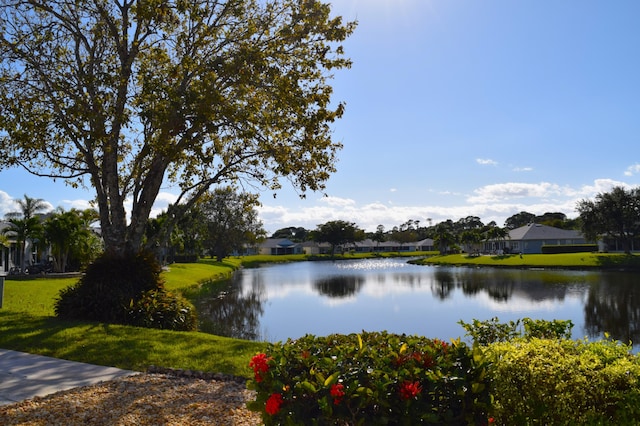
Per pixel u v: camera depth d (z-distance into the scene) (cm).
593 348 452
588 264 5038
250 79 1284
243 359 855
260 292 3066
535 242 7706
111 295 1295
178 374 739
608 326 1705
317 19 1380
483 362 343
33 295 1945
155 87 1193
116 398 587
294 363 366
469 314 2045
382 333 443
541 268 5031
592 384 390
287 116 1360
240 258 9725
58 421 500
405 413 321
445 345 374
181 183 1573
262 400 359
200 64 1320
